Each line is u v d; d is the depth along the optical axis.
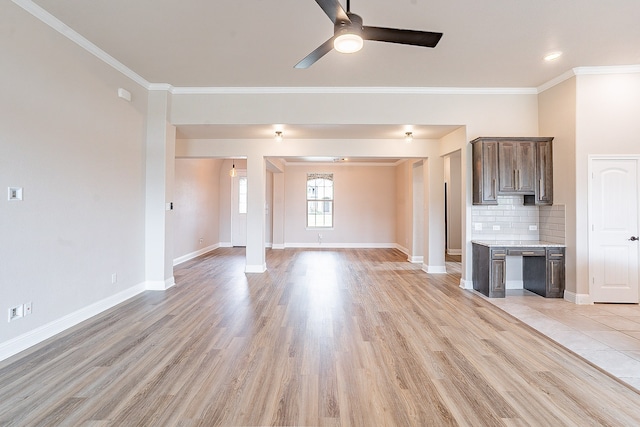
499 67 4.32
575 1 2.94
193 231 8.55
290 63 4.20
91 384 2.42
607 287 4.47
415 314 4.04
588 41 3.66
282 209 10.33
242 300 4.63
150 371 2.61
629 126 4.39
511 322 3.77
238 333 3.41
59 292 3.38
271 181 10.80
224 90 5.12
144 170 4.98
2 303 2.77
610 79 4.39
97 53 3.85
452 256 9.06
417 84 4.93
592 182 4.45
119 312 4.05
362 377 2.54
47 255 3.22
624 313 4.09
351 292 5.11
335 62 4.15
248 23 3.30
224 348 3.05
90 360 2.79
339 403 2.21
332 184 10.67
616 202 4.45
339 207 10.62
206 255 8.90
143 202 4.99
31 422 1.99
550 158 4.89
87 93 3.73
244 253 9.28
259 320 3.81
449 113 5.12
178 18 3.21
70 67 3.48
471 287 5.34
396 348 3.06
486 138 4.90
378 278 6.12
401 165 9.95
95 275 3.93
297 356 2.89
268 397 2.27
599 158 4.43
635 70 4.34
